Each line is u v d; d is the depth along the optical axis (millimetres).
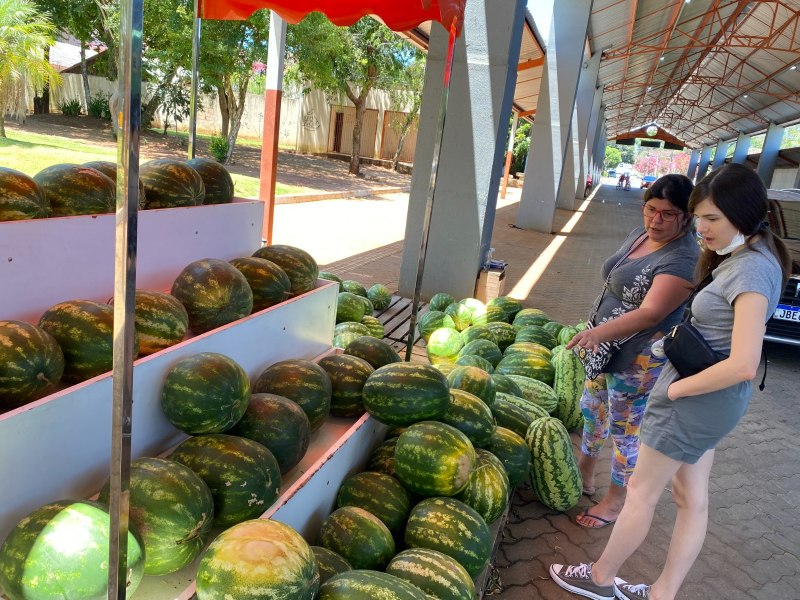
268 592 1843
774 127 36781
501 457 3576
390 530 2885
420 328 6551
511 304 7027
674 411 2582
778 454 5270
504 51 7621
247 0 4996
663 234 3150
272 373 3176
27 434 1993
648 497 2771
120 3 1310
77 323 2453
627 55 25719
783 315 7801
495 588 3143
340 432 3307
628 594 3189
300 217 14289
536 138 18047
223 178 4078
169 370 2629
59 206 2934
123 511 1617
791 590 3484
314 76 21625
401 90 32031
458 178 8070
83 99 28469
